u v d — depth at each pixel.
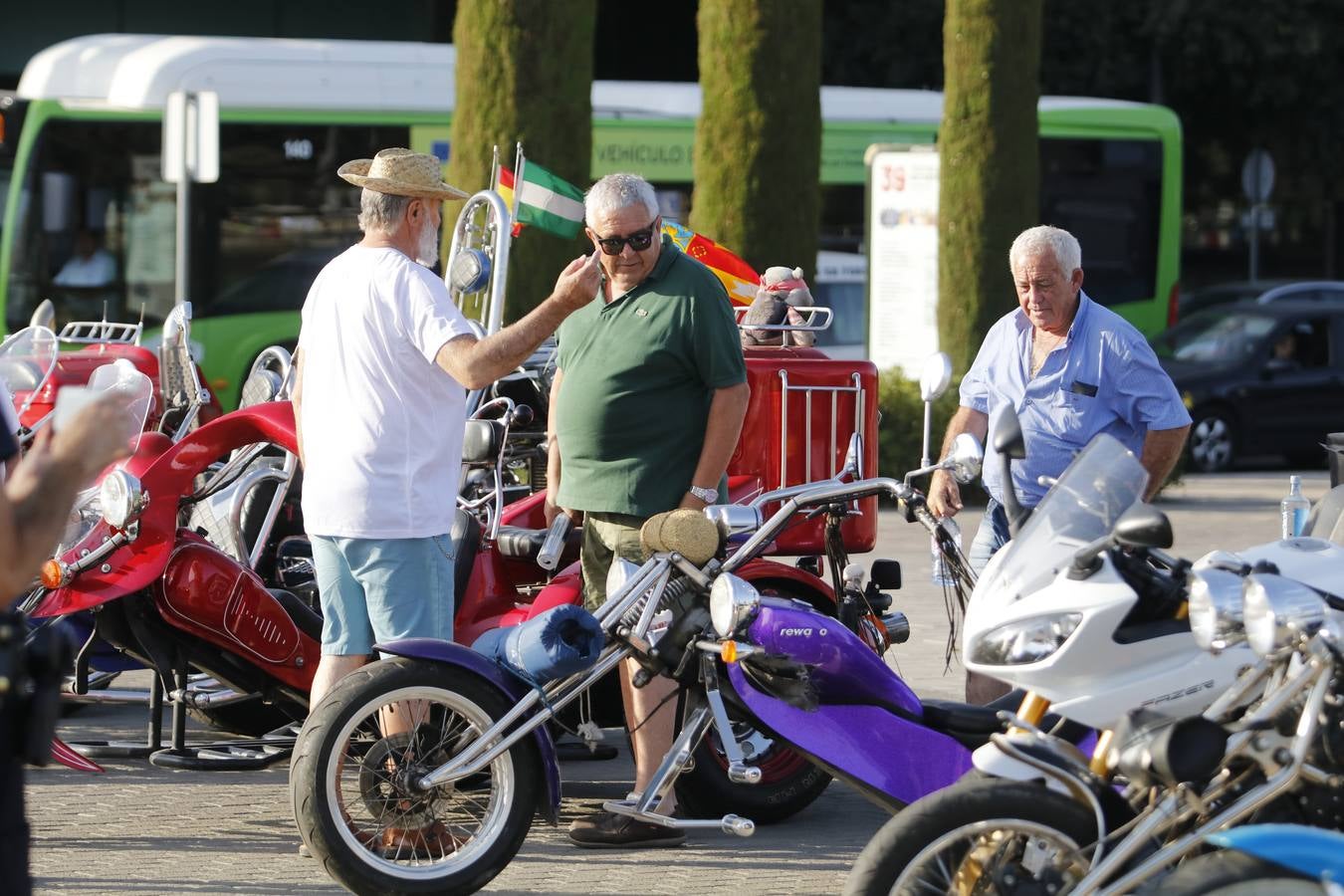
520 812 7.31
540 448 10.69
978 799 5.69
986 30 21.84
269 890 7.49
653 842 8.25
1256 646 5.41
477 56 17.38
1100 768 5.80
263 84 24.39
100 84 23.97
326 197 24.69
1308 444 26.95
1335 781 5.53
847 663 7.07
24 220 23.53
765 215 19.34
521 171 10.82
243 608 8.88
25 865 4.27
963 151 22.02
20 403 10.27
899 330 23.58
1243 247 43.88
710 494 8.16
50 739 4.27
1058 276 8.73
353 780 7.92
